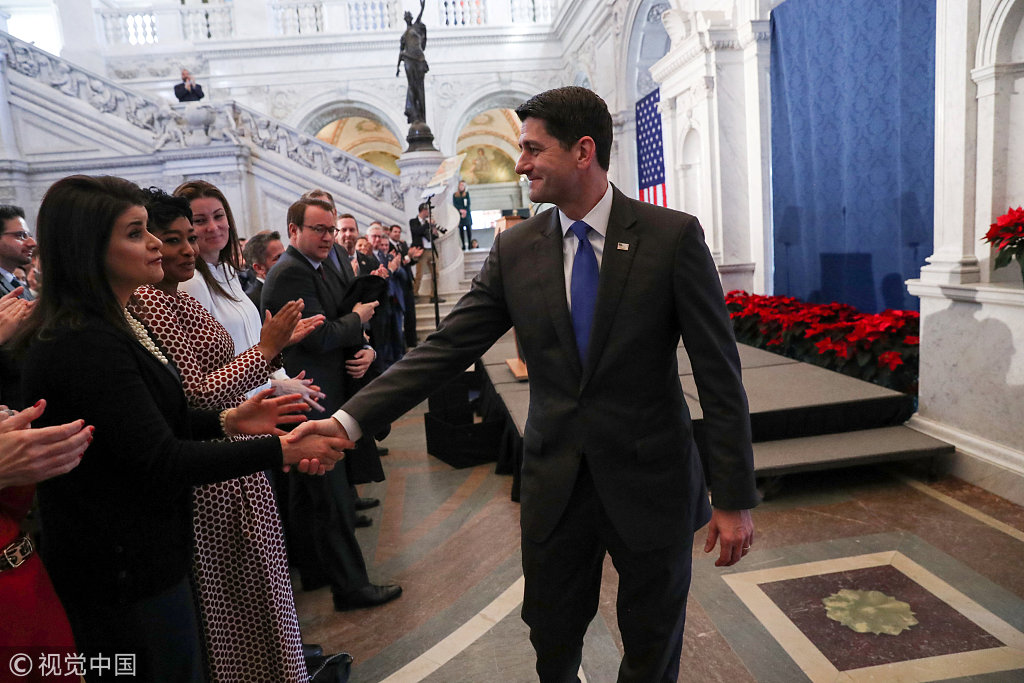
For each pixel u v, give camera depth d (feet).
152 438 4.20
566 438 4.94
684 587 5.16
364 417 5.13
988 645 7.27
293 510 9.37
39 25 62.85
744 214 21.26
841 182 16.93
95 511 4.22
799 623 7.91
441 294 33.65
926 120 14.05
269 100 49.57
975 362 11.22
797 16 18.06
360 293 9.00
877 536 9.84
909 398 12.67
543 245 5.02
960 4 10.94
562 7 44.62
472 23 50.78
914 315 13.57
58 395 4.05
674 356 4.99
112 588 4.29
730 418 4.76
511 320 5.52
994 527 9.79
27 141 34.50
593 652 7.65
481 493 13.00
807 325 16.12
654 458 4.82
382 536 11.31
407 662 7.69
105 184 4.35
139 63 50.39
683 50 21.57
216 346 5.80
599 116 4.71
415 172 33.55
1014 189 10.89
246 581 5.78
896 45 14.66
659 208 4.88
